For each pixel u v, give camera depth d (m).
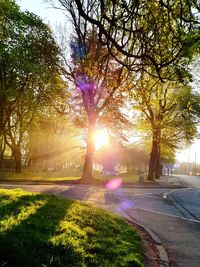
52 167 84.56
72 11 20.86
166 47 6.68
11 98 40.50
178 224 14.04
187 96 38.47
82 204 13.71
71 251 6.84
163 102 38.31
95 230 9.42
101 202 18.88
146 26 6.41
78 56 22.98
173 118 41.47
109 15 6.44
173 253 9.45
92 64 9.70
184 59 6.61
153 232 12.14
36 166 79.12
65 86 36.94
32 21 35.78
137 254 8.00
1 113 41.28
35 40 34.94
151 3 6.20
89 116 33.25
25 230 7.51
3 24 34.44
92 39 14.83
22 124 47.03
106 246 7.91
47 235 7.50
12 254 5.93
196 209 19.20
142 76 9.44
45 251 6.54
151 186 36.00
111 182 34.81
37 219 8.90
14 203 10.99
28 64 35.06
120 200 20.45
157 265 7.82
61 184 31.56
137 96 10.10
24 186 24.98
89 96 30.89
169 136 46.19
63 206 11.89
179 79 6.73
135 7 5.99
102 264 6.68
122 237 9.46
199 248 10.13
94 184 32.84
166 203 21.08
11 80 39.62
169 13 6.31
